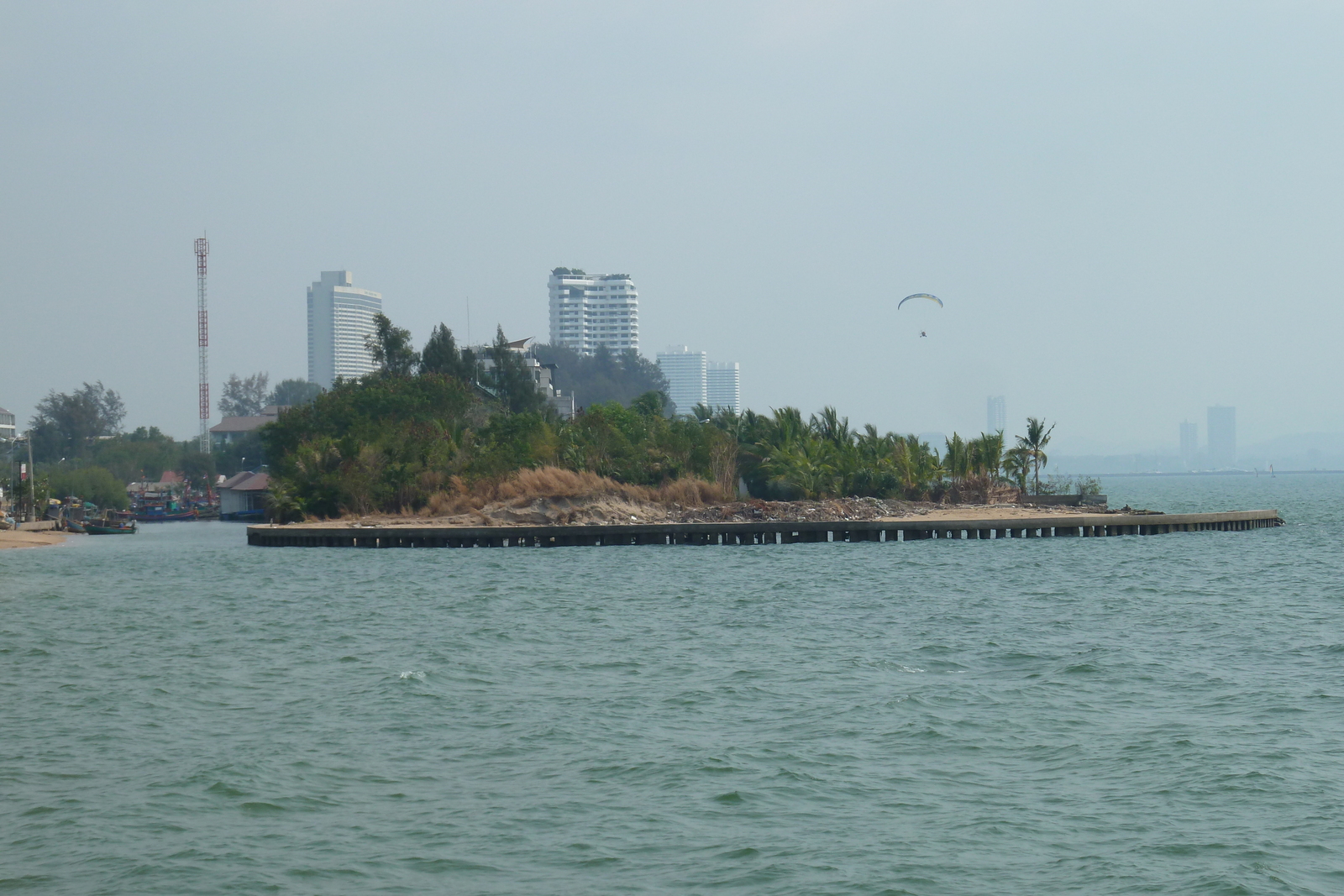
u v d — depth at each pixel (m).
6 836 25.84
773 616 61.31
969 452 154.75
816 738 33.78
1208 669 44.28
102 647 52.25
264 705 38.78
